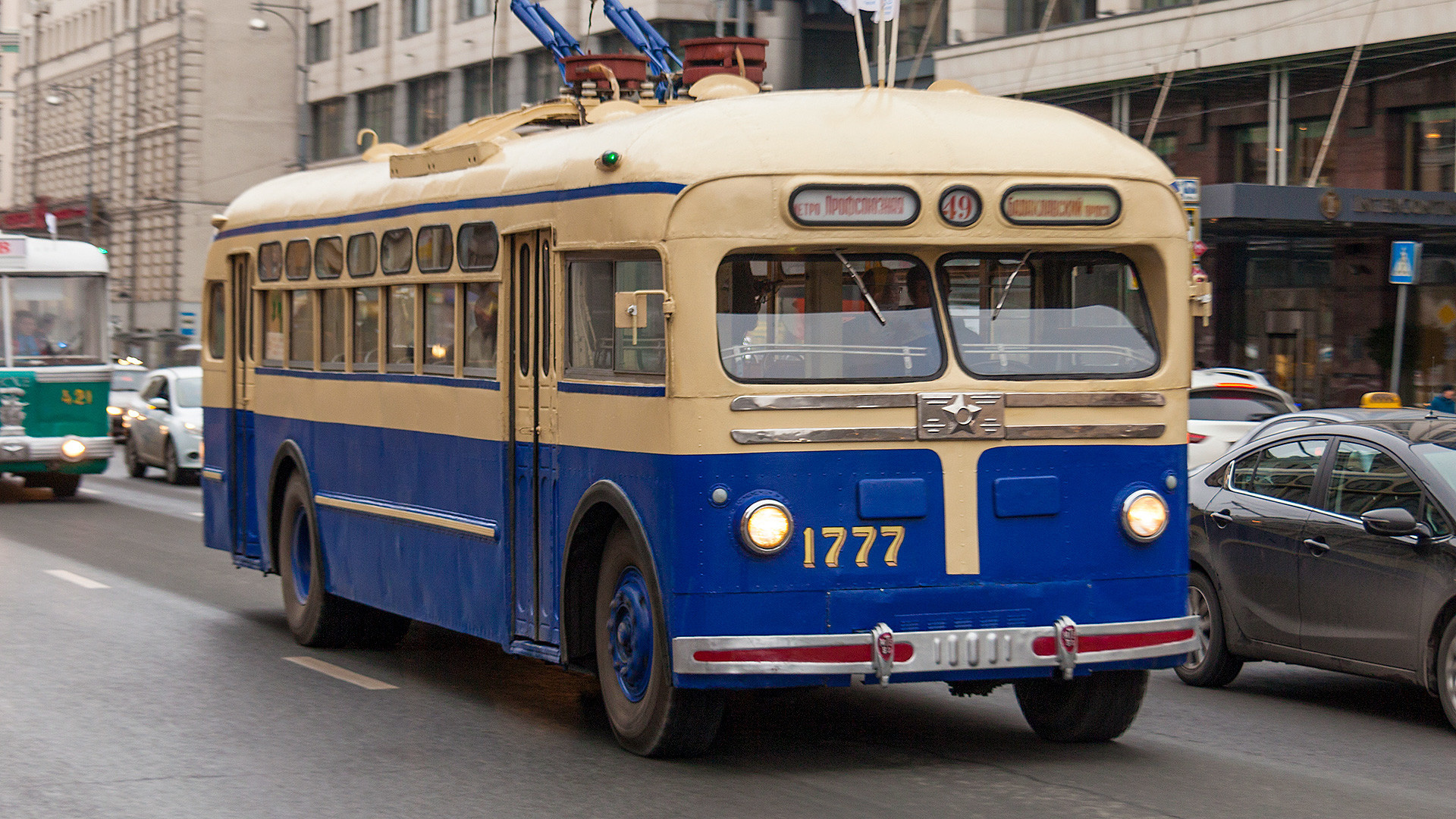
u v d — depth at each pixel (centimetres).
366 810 656
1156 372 740
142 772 725
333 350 1066
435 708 880
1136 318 745
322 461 1080
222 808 662
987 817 638
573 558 785
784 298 698
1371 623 870
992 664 699
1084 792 682
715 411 683
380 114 5422
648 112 768
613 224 730
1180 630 731
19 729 820
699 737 728
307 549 1122
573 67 977
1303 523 916
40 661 1024
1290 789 694
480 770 727
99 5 8019
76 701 891
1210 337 3183
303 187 1139
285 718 849
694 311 685
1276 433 973
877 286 709
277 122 7175
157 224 7231
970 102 746
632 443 721
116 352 7031
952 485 704
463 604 894
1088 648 709
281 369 1147
